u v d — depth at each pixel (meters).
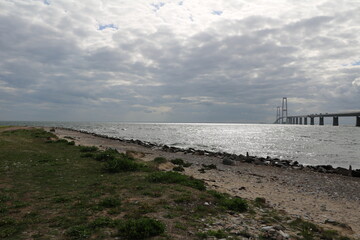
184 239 6.45
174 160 24.23
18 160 17.67
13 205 8.71
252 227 7.86
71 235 6.47
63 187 11.33
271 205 12.38
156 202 9.41
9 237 6.31
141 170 15.53
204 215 8.61
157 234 6.68
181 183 12.60
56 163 16.81
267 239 6.89
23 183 11.82
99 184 11.92
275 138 84.69
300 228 8.55
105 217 7.75
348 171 25.36
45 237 6.35
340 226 9.48
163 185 12.03
